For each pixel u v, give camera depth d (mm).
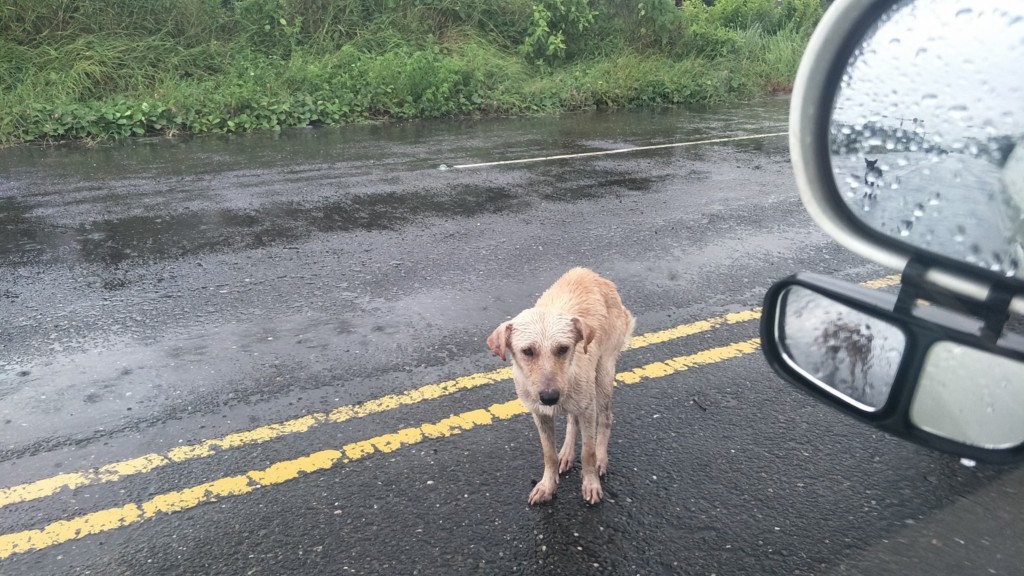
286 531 3186
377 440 3857
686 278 6105
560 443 3900
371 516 3283
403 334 5055
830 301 1781
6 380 4426
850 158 1682
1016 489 3420
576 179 9539
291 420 4035
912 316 1566
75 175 9539
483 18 17625
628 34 19219
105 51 13328
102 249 6770
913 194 1591
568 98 15891
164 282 5980
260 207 8133
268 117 13070
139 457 3703
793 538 3121
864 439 3842
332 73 14414
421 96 14531
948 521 3215
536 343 3062
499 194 8742
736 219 7777
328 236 7148
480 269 6277
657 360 4730
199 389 4348
